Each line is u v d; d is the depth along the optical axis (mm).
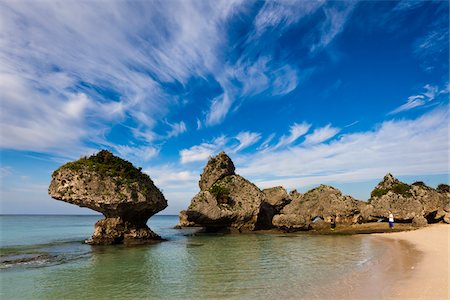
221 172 59750
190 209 51219
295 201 58281
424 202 54781
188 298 14031
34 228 71625
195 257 25875
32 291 15648
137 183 37344
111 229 35844
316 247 31188
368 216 54875
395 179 61312
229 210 51812
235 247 32406
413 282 15125
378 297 13047
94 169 35562
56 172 34969
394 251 26281
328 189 56531
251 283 16453
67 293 15242
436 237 34906
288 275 18156
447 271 17250
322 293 14109
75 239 42312
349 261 22469
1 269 21109
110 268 21328
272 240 39344
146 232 38312
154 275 19000
